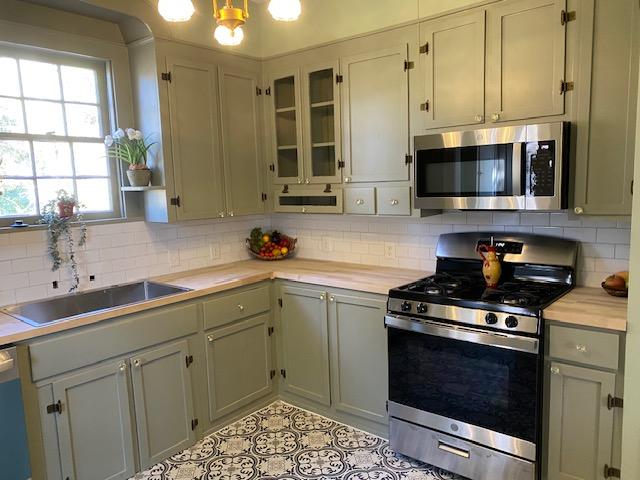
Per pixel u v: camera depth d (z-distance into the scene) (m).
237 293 3.01
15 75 2.60
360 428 2.95
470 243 2.85
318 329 3.03
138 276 3.11
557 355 2.10
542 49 2.29
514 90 2.39
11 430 2.03
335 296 2.90
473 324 2.28
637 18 2.05
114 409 2.42
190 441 2.79
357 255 3.46
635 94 2.08
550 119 2.30
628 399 1.94
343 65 3.04
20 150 2.62
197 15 3.05
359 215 3.09
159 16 2.83
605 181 2.19
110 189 3.02
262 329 3.21
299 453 2.72
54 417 2.18
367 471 2.54
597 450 2.05
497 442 2.27
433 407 2.48
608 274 2.47
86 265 2.85
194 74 3.05
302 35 3.22
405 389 2.58
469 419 2.35
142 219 3.11
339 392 2.99
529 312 2.11
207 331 2.85
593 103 2.18
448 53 2.59
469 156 2.47
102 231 2.92
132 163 2.93
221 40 1.79
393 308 2.55
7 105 2.57
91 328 2.30
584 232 2.53
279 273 3.19
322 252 3.66
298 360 3.19
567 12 2.20
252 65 3.42
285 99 3.41
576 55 2.20
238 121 3.34
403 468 2.57
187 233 3.38
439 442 2.48
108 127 2.99
